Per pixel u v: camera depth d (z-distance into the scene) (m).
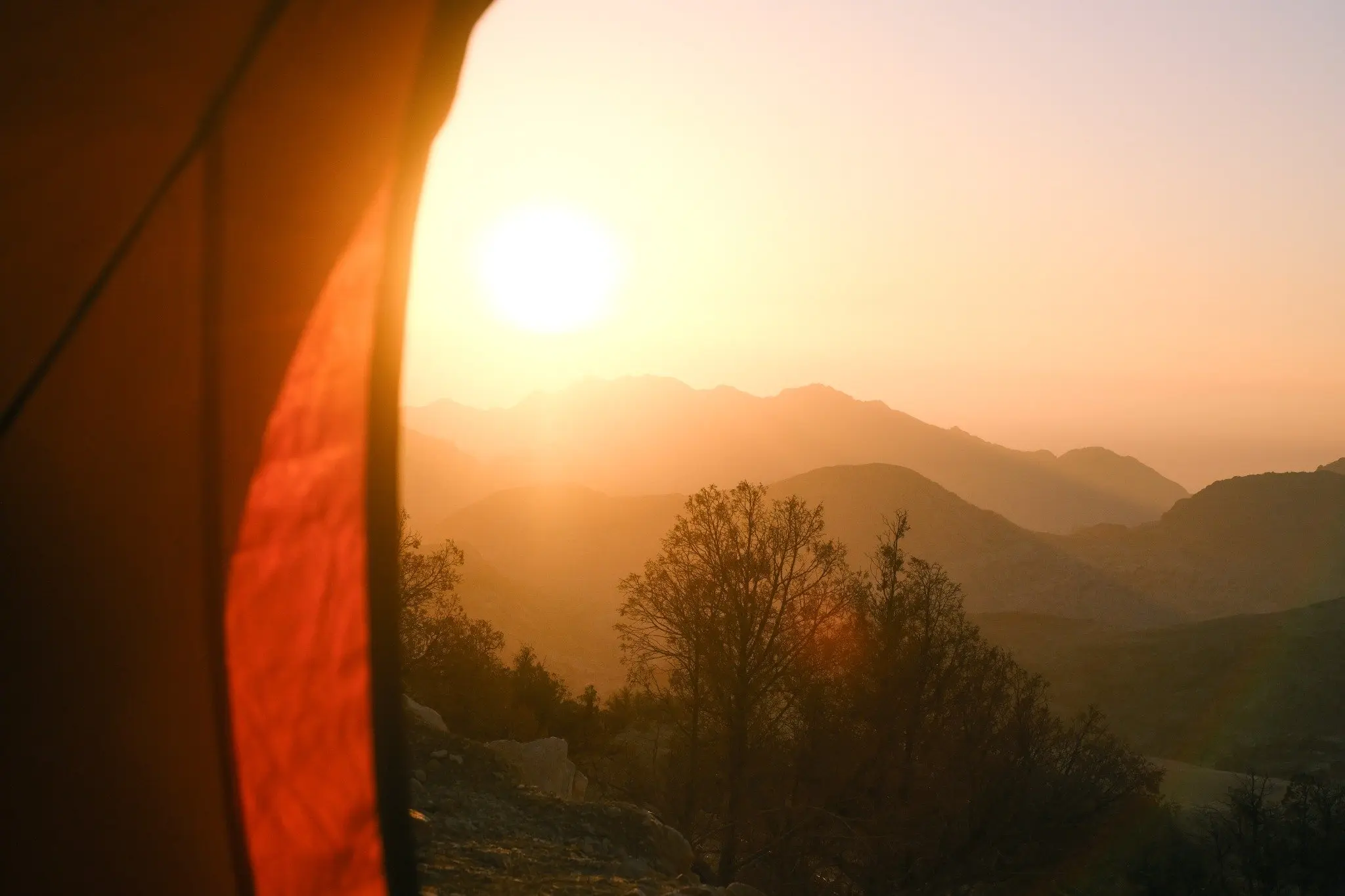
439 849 8.09
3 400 2.14
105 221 2.11
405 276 2.17
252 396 2.25
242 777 2.32
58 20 1.96
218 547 2.27
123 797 2.26
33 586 2.21
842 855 15.95
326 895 2.32
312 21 2.02
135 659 2.26
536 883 7.48
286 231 2.18
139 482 2.24
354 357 2.23
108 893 2.24
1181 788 42.03
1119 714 78.00
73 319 2.14
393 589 2.24
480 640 22.39
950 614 17.41
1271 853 24.86
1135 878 20.44
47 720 2.22
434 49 2.07
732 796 15.06
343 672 2.27
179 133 2.08
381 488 2.21
